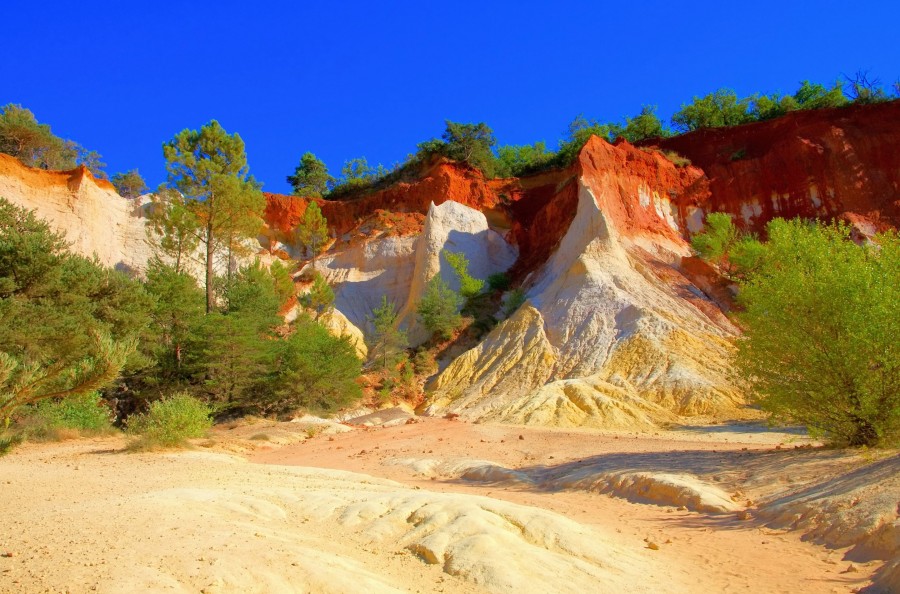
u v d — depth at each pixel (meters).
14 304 21.81
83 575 4.94
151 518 7.14
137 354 26.50
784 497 10.05
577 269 38.22
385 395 34.78
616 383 29.00
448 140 62.91
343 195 68.88
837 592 6.25
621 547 7.71
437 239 49.66
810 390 13.98
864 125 46.41
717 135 51.91
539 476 14.68
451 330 41.59
